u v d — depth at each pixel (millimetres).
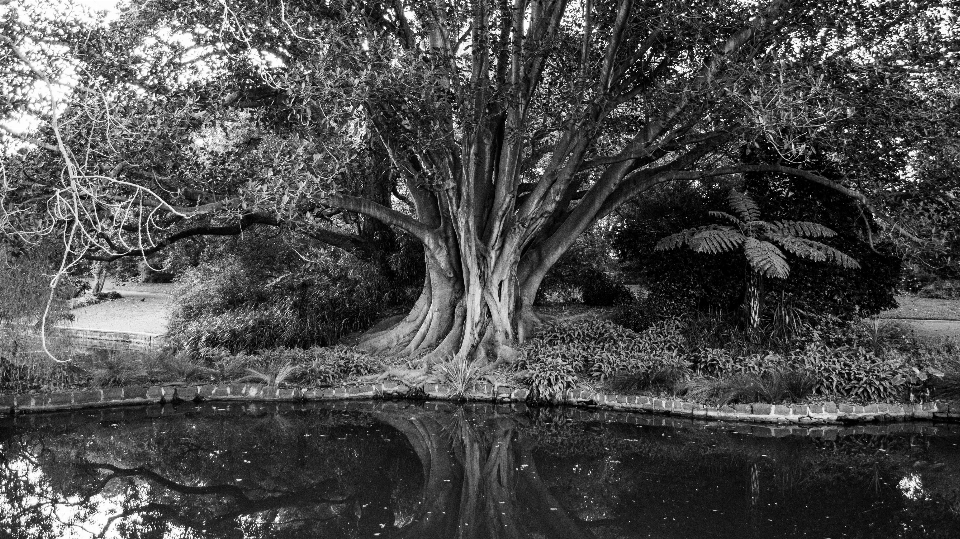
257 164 8492
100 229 6645
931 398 8625
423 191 12250
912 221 10383
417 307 12742
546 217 11242
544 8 10430
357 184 12531
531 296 12117
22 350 9352
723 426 8367
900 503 5586
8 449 7391
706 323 11234
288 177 8125
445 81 9555
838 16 9445
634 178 12078
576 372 10281
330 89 8023
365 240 14852
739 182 13188
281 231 12984
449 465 6902
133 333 15648
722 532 5008
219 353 12273
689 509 5523
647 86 11211
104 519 5469
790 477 6340
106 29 8594
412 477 6535
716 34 9539
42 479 6457
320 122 8711
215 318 13711
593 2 10141
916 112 9297
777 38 9578
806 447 7359
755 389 8891
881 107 9328
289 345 12914
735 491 5957
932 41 8883
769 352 9961
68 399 9086
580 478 6422
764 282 11531
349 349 12539
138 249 10680
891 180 10773
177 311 15102
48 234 7812
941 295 18078
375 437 7945
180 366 10555
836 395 8820
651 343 10750
